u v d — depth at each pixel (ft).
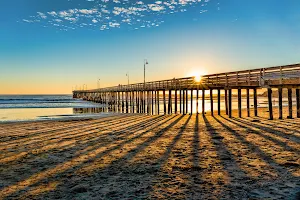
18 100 289.74
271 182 20.36
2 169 26.89
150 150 32.94
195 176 22.54
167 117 80.33
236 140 36.68
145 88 119.24
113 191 19.98
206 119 67.51
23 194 19.94
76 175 24.20
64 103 241.55
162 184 21.02
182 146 34.42
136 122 68.54
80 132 52.16
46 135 49.39
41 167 27.22
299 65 44.75
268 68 53.26
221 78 71.15
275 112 84.07
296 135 37.52
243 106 157.38
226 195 18.29
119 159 29.19
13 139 45.68
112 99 186.19
